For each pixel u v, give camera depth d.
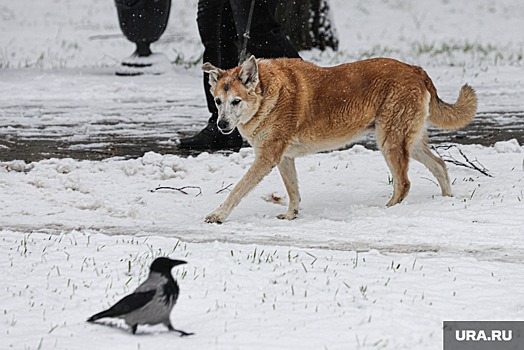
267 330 18.44
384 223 28.94
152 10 67.31
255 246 25.78
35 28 102.81
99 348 17.38
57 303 20.44
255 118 30.34
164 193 34.31
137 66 69.12
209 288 21.33
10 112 53.97
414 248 26.09
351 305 20.11
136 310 17.61
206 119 51.53
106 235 27.50
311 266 23.42
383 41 94.50
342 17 114.25
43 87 63.09
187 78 68.50
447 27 105.62
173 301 17.94
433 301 20.41
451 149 40.19
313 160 38.47
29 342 17.73
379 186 34.69
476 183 34.16
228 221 30.67
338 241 27.17
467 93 32.00
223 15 41.41
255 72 29.69
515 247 25.83
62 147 42.91
